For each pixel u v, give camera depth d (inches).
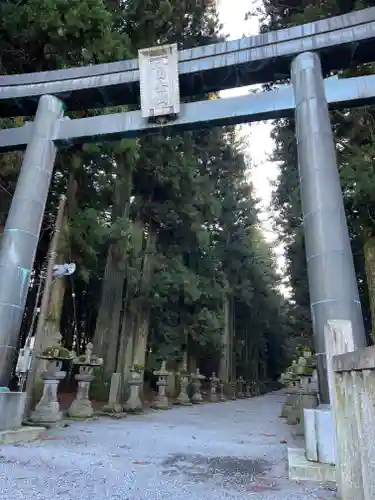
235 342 1483.8
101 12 405.7
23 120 469.1
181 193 767.7
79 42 423.2
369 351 115.5
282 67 329.4
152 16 631.2
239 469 212.8
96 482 175.0
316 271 250.5
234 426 448.5
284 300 1903.3
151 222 802.8
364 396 121.0
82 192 561.6
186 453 260.1
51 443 275.3
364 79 302.5
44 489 160.4
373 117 497.7
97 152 518.6
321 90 298.5
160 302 767.7
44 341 453.4
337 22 310.5
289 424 475.2
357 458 129.5
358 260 644.1
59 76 365.1
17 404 288.0
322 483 182.2
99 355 695.1
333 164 274.8
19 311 304.8
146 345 815.1
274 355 2098.9
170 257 816.9
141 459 234.1
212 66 334.0
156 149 693.9
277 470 210.5
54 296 509.0
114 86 354.6
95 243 530.6
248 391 1504.7
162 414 609.6
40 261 563.2
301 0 565.9
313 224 260.7
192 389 976.9
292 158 713.0
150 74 344.5
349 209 498.9
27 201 327.6
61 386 909.2
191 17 727.1
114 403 549.6
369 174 401.4
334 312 235.3
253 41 328.5
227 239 1289.4
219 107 331.9
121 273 731.4
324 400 222.4
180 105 339.9
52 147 354.3
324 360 229.3
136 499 151.4
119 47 451.8
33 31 410.0
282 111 318.0
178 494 159.8
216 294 937.5
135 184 748.0
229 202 1195.3
